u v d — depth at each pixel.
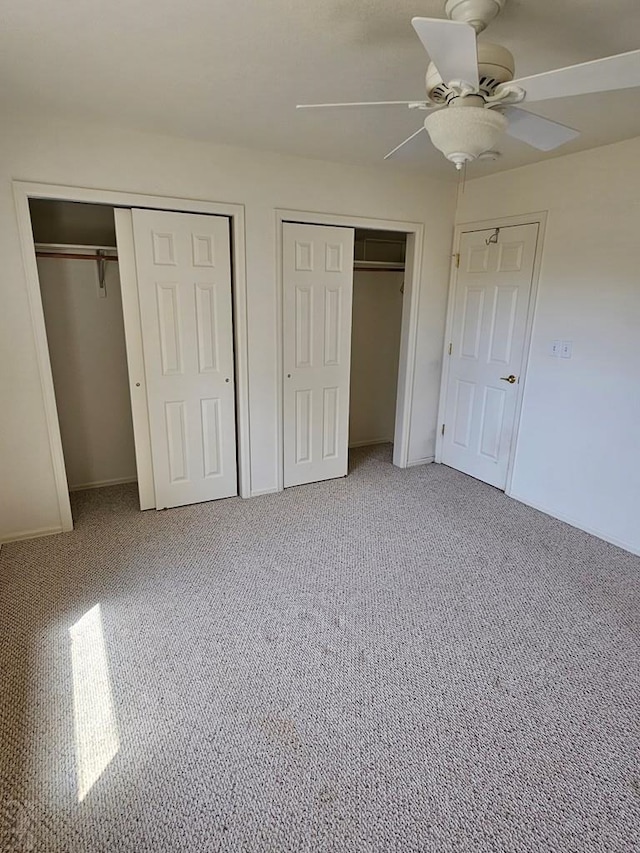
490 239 3.55
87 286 3.43
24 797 1.45
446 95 1.44
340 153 3.06
